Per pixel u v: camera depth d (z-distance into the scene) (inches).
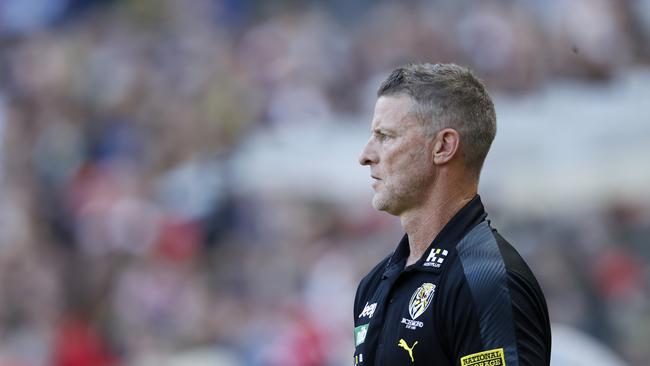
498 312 443.2
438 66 485.7
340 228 1787.6
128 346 1744.6
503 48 1893.5
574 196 1567.4
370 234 1760.6
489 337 441.4
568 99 1647.4
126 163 2162.9
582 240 1551.4
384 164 486.0
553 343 914.1
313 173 1844.2
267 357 1503.4
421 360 458.0
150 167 2129.7
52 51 2496.3
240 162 1934.1
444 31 2065.7
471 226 475.5
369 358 479.8
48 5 2652.6
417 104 478.9
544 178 1584.6
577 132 1587.1
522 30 1892.2
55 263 1964.8
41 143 2278.5
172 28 2487.7
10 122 2345.0
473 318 446.0
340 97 2116.1
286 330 1517.0
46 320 1847.9
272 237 1827.0
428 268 469.1
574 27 1801.2
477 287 448.8
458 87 478.6
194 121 2143.2
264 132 2074.3
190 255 1886.1
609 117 1585.9
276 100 2110.0
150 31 2492.6
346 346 1523.1
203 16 2486.5
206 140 2111.2
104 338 1776.6
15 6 2652.6
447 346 454.9
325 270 1696.6
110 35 2506.2
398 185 482.6
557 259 1530.5
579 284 1519.4
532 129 1609.3
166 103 2222.0
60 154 2237.9
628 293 1524.4
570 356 897.5
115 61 2374.5
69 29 2603.3
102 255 1964.8
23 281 1902.1
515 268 454.6
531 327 446.6
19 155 2283.5
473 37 1967.3
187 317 1722.4
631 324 1501.0
